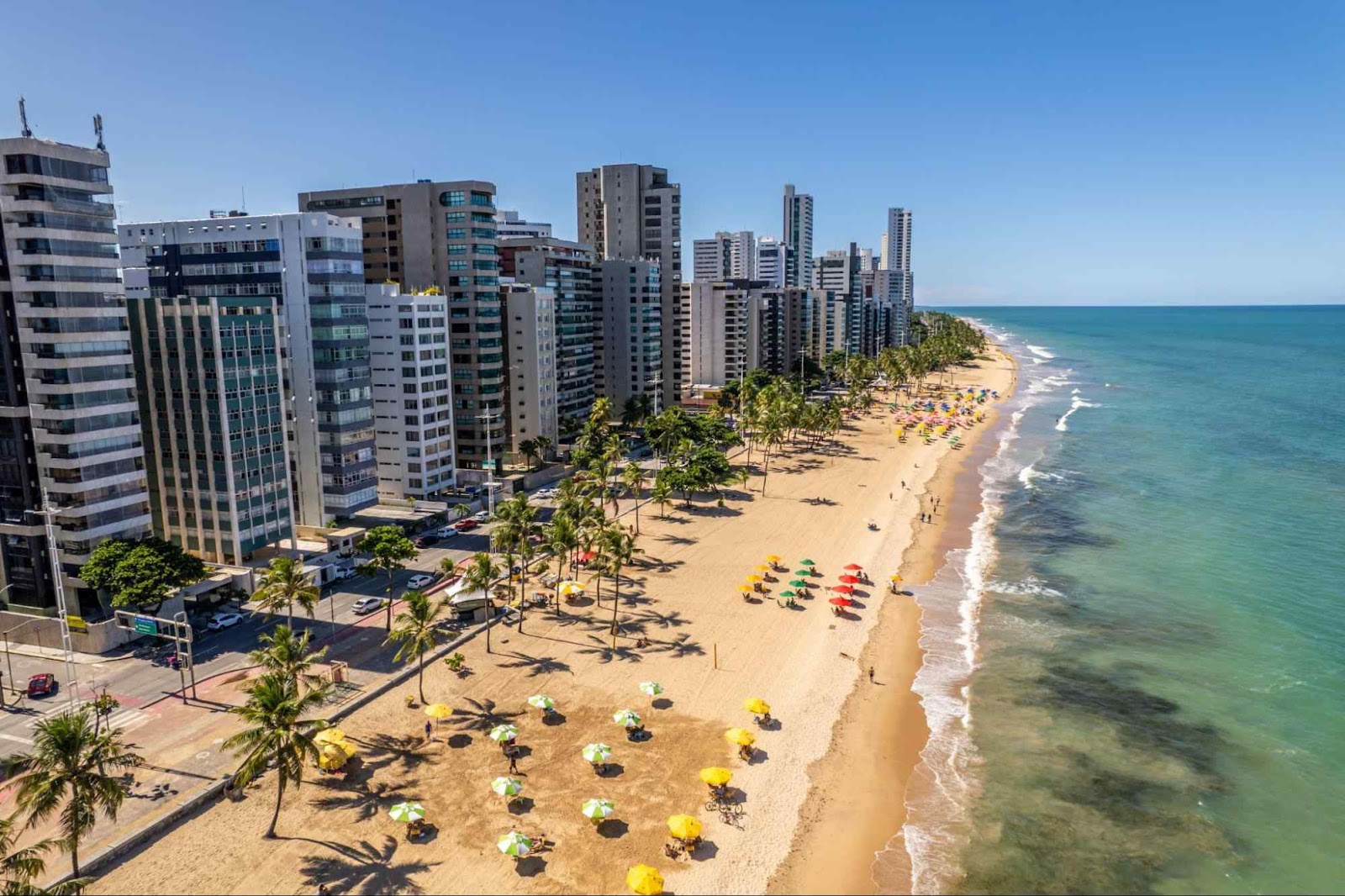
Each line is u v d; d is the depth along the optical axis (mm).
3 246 80750
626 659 79188
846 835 55094
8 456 83688
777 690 73812
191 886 48250
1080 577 104250
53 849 50438
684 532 122875
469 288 143875
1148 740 67125
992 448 192125
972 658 81500
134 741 62219
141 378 96250
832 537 120938
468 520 119875
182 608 83875
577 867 50469
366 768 60312
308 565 98938
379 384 128625
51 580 85125
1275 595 97562
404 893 48000
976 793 60031
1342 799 59594
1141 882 51469
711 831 54469
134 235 119375
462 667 76500
